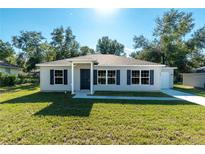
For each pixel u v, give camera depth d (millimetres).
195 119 8211
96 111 9438
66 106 10703
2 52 50062
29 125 7199
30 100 12961
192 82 29266
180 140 5996
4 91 19969
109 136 6250
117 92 17969
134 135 6324
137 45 41219
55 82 19359
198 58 39375
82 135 6305
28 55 46188
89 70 19328
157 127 7066
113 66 18922
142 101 12633
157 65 18812
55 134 6363
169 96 15508
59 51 48625
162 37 38312
